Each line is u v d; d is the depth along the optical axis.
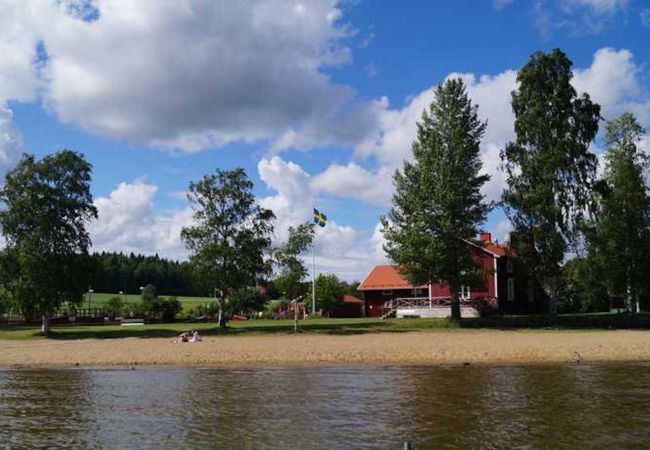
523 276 60.81
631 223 53.06
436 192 50.84
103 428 16.08
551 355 30.52
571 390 20.69
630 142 55.97
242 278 54.34
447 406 18.17
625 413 16.89
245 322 66.44
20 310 52.31
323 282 77.12
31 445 14.41
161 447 14.14
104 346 40.00
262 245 55.97
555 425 15.53
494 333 44.62
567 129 52.97
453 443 13.98
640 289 53.94
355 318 66.31
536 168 52.31
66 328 61.56
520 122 53.62
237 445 14.20
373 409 17.94
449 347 34.06
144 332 53.06
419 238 49.78
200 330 52.50
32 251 52.47
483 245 56.34
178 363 30.59
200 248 54.91
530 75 53.72
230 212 55.66
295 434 15.09
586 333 43.56
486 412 17.22
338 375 25.34
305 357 31.48
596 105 53.94
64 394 21.50
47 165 54.31
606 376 23.95
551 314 51.75
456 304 52.69
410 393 20.53
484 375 24.58
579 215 52.59
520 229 52.53
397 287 70.00
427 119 53.22
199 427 16.03
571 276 53.31
